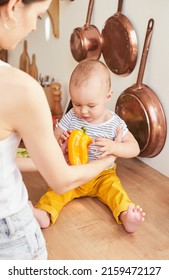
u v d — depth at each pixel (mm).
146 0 1587
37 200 1521
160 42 1569
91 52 1903
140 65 1640
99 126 1540
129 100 1702
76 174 890
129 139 1558
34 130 717
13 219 784
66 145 1444
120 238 1302
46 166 789
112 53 1800
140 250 1240
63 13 2137
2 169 738
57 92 2143
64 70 2229
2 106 672
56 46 2266
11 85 663
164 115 1637
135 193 1576
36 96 679
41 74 2520
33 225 831
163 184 1647
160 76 1609
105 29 1805
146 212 1446
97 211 1467
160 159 1723
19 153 1732
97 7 1879
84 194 1540
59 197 1446
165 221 1395
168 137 1648
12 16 662
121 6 1706
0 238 782
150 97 1637
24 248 810
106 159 1056
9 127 703
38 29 2406
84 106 1450
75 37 1914
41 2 681
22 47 2652
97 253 1223
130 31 1668
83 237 1305
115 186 1489
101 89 1433
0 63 678
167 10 1496
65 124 1589
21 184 820
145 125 1640
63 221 1396
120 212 1363
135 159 1872
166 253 1229
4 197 764
